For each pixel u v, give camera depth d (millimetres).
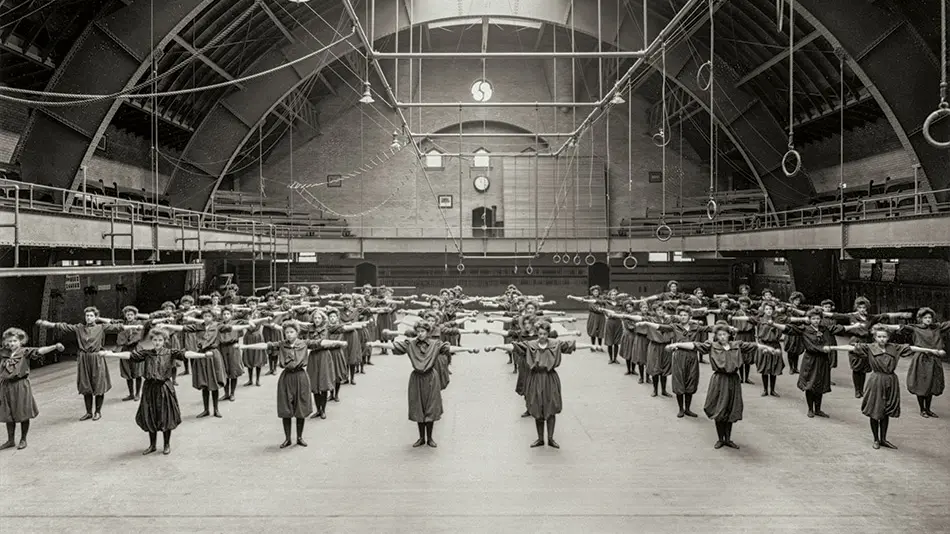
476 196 37344
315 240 29359
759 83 26484
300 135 36781
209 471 8867
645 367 15352
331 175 37031
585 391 14141
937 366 11742
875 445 9875
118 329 12391
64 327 11508
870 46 17906
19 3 16141
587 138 37188
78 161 18766
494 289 37562
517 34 35156
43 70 19031
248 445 10078
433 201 37281
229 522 7172
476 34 35281
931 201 18094
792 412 12195
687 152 37594
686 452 9664
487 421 11570
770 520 7168
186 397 13648
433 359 9852
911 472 8734
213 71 25250
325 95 36812
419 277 37562
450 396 13711
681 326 11914
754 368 17344
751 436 10539
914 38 17391
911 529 6918
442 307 16391
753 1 21547
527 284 37562
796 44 21922
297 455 9562
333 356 13008
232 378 13297
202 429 11023
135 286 29312
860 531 6875
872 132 25078
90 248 13820
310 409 10078
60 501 7801
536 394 9859
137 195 26109
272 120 33062
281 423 11453
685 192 37562
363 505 7648
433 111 37219
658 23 26750
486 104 14617
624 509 7496
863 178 26328
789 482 8367
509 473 8742
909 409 12461
